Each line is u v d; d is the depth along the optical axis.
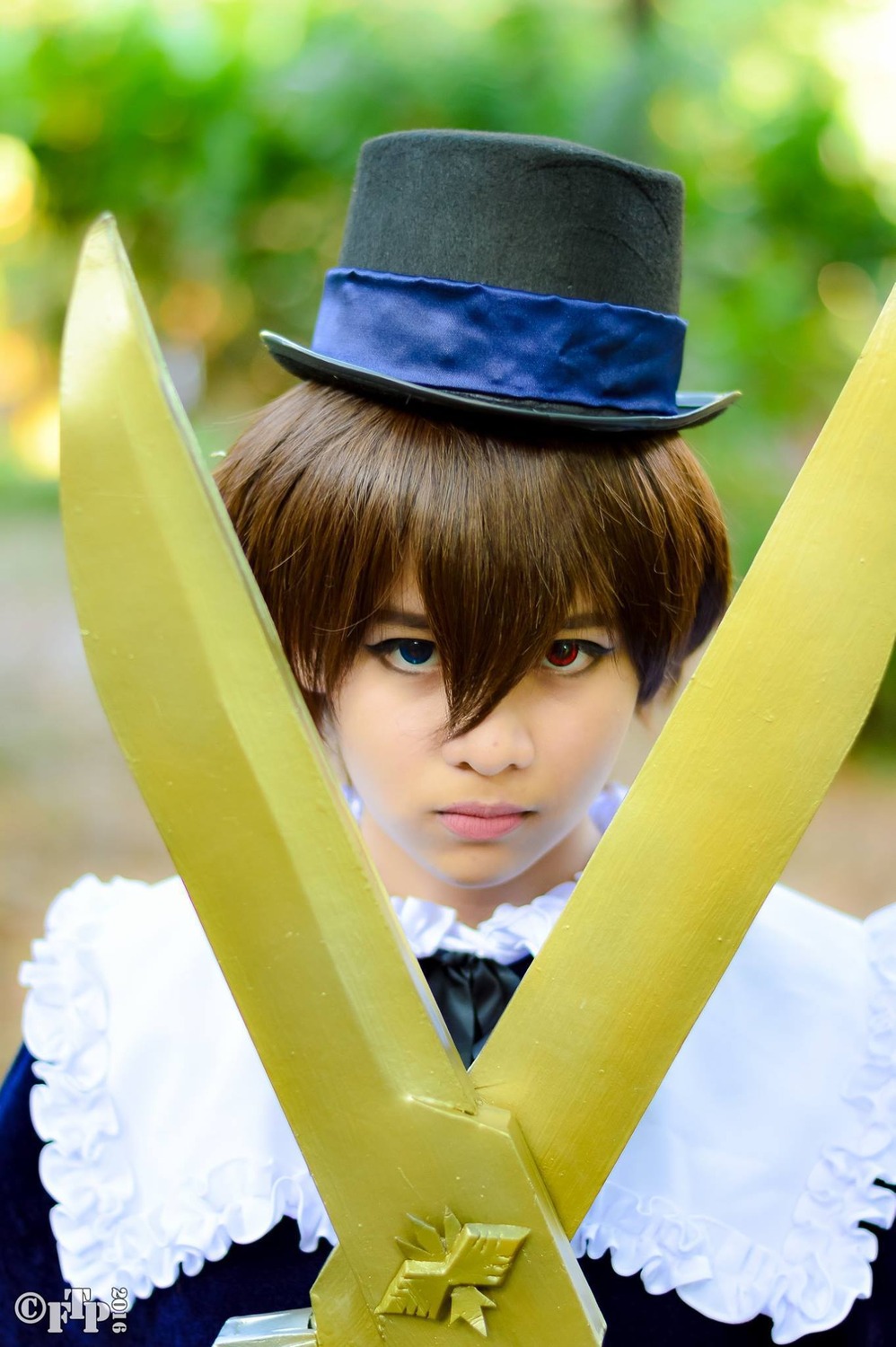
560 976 0.74
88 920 0.96
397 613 0.80
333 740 0.88
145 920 0.95
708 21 2.51
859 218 2.70
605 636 0.82
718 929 0.73
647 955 0.73
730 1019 0.89
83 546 0.72
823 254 2.74
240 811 0.73
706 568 0.88
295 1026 0.73
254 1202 0.86
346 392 0.83
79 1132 0.89
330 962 0.73
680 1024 0.73
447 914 0.88
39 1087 0.90
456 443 0.79
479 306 0.79
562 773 0.82
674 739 0.73
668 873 0.73
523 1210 0.72
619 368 0.81
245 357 2.90
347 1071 0.73
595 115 2.37
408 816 0.83
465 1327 0.72
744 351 2.63
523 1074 0.74
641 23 2.42
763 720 0.73
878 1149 0.86
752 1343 0.87
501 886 0.91
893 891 3.12
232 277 2.72
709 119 2.56
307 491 0.81
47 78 2.48
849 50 2.61
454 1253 0.72
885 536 0.72
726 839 0.73
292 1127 0.74
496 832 0.81
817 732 0.72
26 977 0.92
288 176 2.52
